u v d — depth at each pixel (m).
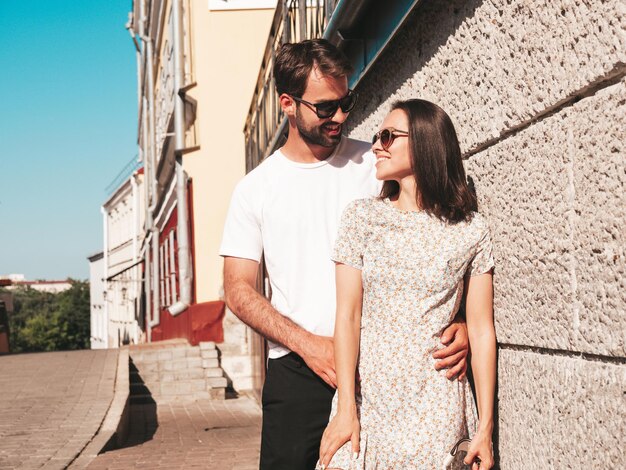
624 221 1.79
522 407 2.39
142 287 29.36
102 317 47.91
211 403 13.05
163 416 11.72
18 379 12.63
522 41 2.28
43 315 71.00
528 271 2.30
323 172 2.96
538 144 2.22
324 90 2.78
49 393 11.16
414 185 2.43
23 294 89.62
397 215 2.39
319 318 2.90
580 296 2.01
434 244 2.34
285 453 2.91
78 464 7.05
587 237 1.96
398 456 2.31
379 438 2.35
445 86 3.02
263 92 9.40
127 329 35.38
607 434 1.91
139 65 28.91
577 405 2.05
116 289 40.56
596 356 1.98
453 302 2.37
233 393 14.27
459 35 2.83
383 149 2.44
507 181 2.44
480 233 2.39
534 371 2.30
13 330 75.19
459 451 2.36
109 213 44.44
